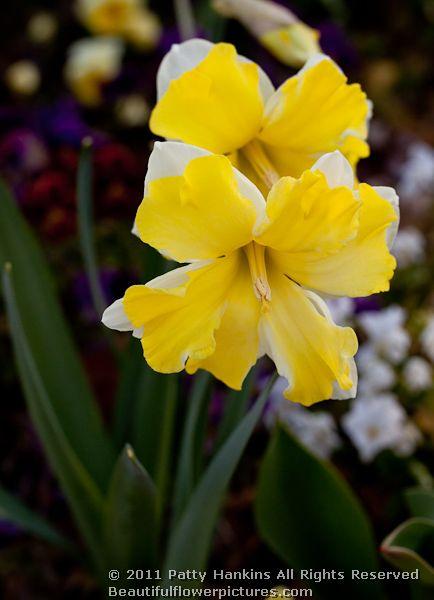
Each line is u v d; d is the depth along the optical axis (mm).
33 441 554
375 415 529
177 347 316
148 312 311
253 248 331
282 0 880
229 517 547
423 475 537
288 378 328
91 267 440
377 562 438
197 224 310
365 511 542
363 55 991
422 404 575
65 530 547
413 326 618
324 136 346
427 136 902
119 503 395
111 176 597
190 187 305
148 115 789
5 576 522
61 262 655
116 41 836
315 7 941
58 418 438
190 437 402
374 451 537
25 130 652
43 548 534
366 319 558
